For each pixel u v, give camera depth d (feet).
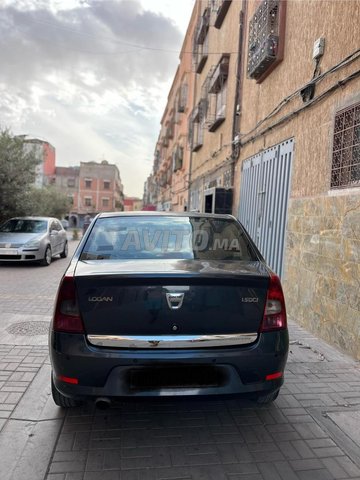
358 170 14.71
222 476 8.08
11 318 19.20
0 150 43.39
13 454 8.66
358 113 14.78
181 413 10.60
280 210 22.58
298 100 20.25
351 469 8.36
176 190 89.66
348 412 10.70
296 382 12.48
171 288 8.58
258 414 10.59
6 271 35.45
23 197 46.85
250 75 26.53
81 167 221.46
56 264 41.39
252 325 8.89
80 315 8.51
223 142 39.86
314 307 17.51
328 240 16.48
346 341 14.92
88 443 9.15
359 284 14.20
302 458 8.72
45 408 10.66
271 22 22.85
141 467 8.32
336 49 16.53
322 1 17.89
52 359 8.67
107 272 8.73
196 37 56.85
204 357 8.46
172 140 103.35
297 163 20.11
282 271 21.70
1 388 11.72
